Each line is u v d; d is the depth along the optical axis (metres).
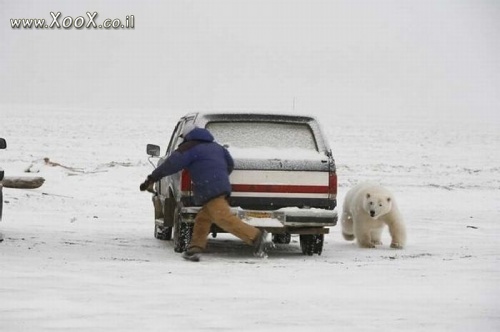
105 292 12.01
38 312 10.36
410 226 26.94
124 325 9.65
